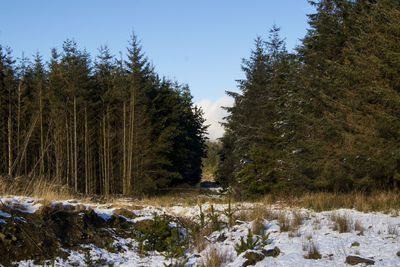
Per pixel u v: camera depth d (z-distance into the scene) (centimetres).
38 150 2992
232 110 2514
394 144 1366
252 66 2550
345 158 1523
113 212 945
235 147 2441
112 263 663
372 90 1435
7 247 602
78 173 3105
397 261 541
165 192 3494
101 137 3189
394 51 1390
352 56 1577
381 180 1543
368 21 1567
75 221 762
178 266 641
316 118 1734
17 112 2856
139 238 807
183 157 3931
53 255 639
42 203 779
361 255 596
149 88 3491
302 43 1950
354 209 1128
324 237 757
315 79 1759
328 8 1833
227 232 926
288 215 1069
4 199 764
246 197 2058
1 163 2820
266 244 745
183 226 1074
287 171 1861
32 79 3259
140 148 3177
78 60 3102
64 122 2934
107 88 3275
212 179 7125
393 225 802
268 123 2117
